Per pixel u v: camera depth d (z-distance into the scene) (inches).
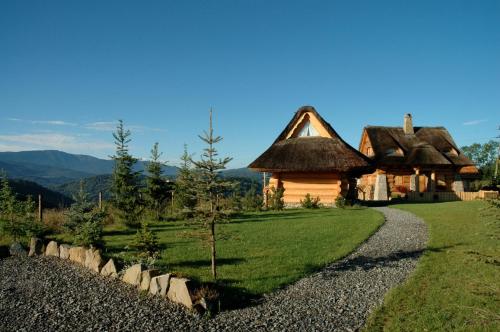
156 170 799.7
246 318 298.5
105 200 768.9
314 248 498.0
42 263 481.1
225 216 373.1
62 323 294.8
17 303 338.3
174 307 318.0
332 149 1069.8
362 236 569.9
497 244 482.9
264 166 1082.7
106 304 330.0
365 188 1542.8
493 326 268.1
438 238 554.3
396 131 1695.4
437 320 283.1
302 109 1176.2
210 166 364.5
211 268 406.9
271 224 706.8
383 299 334.6
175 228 687.1
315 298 337.4
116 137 720.3
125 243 557.0
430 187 1521.9
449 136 1708.9
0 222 620.4
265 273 393.4
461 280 365.7
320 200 1084.5
